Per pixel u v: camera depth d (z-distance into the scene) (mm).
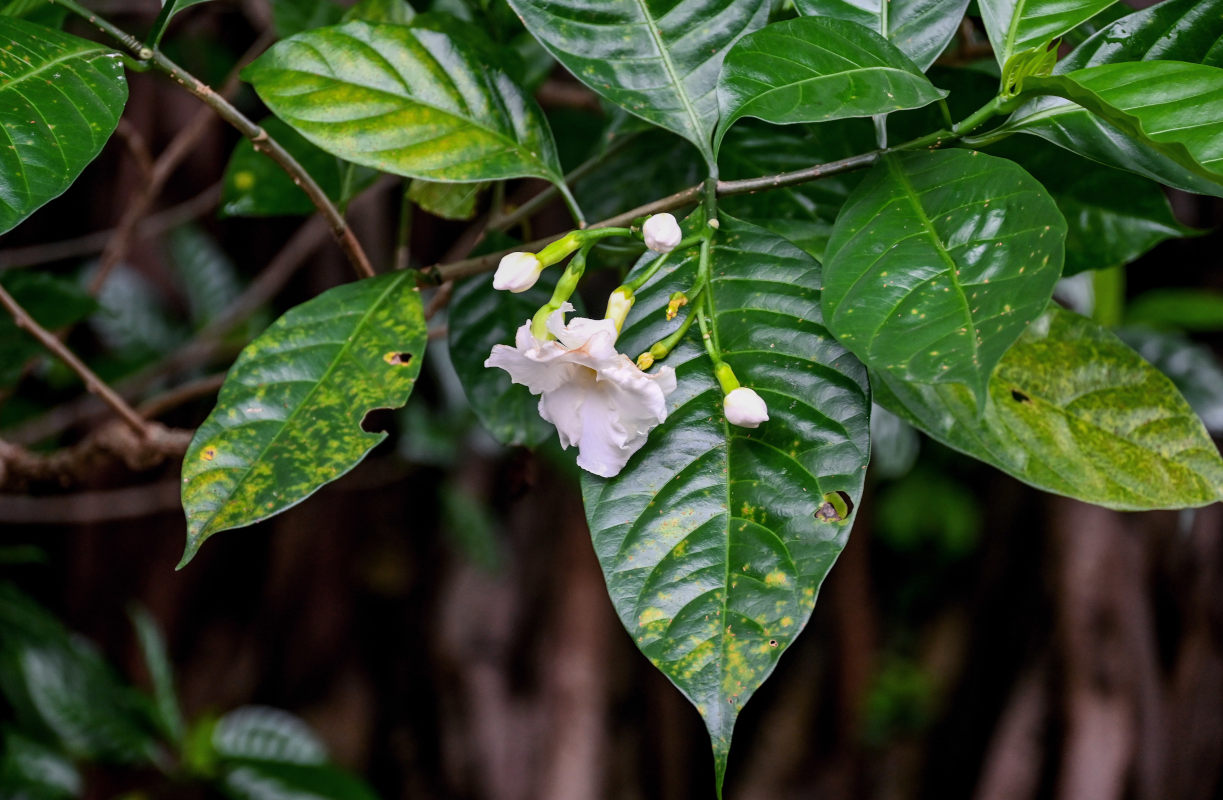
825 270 855
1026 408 908
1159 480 897
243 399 877
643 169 1013
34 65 862
